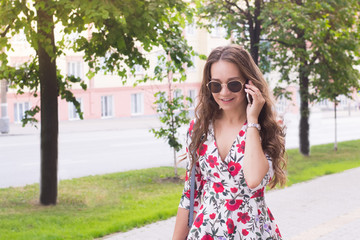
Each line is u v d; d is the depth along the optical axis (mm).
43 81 8250
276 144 2275
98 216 7289
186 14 8461
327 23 13453
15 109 30734
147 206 8117
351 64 15172
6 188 9992
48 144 8305
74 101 9148
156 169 12602
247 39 14219
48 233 6164
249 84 2260
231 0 13766
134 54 8539
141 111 37219
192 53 9211
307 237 5859
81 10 6531
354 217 6871
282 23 12852
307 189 9250
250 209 2234
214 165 2283
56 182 8430
